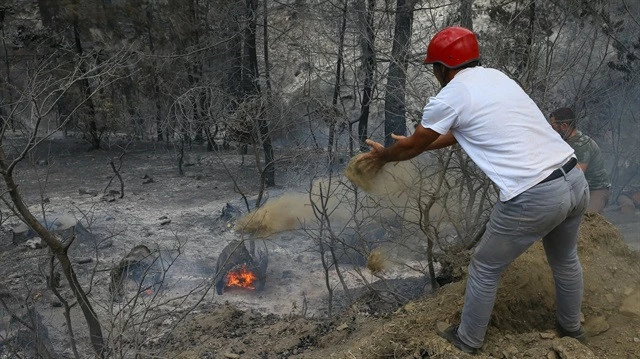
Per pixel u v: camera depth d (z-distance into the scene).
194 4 15.45
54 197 11.99
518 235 2.55
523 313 3.14
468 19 6.45
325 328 4.16
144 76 15.57
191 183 13.19
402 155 2.79
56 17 16.39
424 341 2.96
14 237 8.67
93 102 16.48
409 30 9.03
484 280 2.71
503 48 5.41
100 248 8.58
